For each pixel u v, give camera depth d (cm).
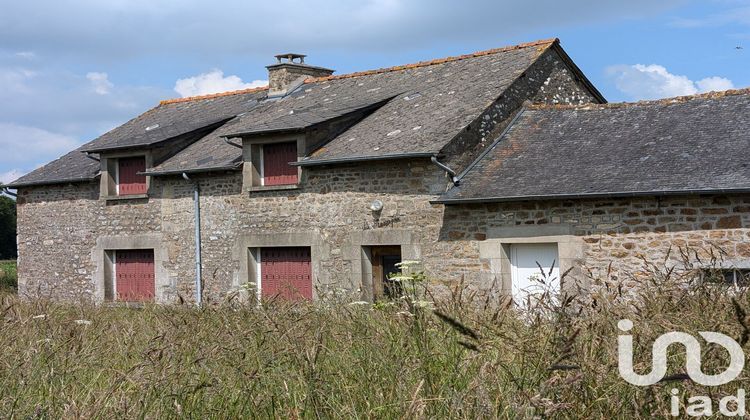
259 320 685
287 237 1538
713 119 1287
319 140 1547
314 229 1503
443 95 1559
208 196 1653
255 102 1942
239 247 1603
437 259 1354
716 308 506
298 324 687
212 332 697
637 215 1185
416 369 516
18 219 1962
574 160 1305
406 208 1390
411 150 1360
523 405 431
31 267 1938
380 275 1451
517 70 1533
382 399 500
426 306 651
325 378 551
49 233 1908
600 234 1213
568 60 1638
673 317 488
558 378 445
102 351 719
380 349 575
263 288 1591
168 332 682
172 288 1702
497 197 1265
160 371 557
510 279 1305
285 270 1570
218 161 1631
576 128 1402
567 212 1239
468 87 1547
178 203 1698
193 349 638
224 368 589
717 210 1127
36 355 650
